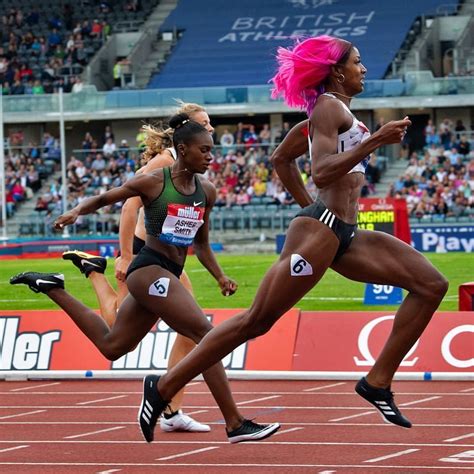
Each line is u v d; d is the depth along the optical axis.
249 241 77.12
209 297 44.44
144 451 18.50
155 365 27.36
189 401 24.14
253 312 15.75
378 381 16.48
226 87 88.81
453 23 98.44
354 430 20.16
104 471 16.88
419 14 99.50
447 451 18.00
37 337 28.27
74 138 95.88
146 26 104.50
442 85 85.38
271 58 99.06
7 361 28.20
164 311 17.72
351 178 15.75
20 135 93.00
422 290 16.05
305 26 101.31
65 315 28.36
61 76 100.00
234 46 101.31
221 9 105.19
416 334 16.22
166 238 17.94
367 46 97.38
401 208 44.56
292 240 15.66
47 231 82.44
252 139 87.06
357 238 16.19
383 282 16.22
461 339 26.36
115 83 102.19
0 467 17.27
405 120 14.94
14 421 21.91
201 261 19.14
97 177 86.56
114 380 27.47
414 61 95.38
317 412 22.25
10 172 88.56
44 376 27.77
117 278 20.70
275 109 87.69
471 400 23.34
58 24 104.75
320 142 15.41
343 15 101.81
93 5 107.25
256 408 22.89
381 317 26.98
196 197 18.16
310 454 17.95
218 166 84.19
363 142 15.01
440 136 83.19
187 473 16.59
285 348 27.17
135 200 20.50
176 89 89.62
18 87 98.44
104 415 22.45
